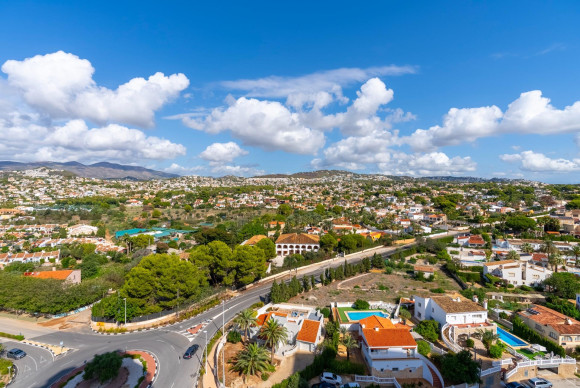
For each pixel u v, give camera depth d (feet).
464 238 522.47
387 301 294.05
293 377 165.58
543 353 202.49
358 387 170.60
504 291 321.93
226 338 228.02
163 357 202.18
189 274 278.87
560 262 361.51
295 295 309.63
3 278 287.07
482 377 171.42
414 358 188.24
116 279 335.88
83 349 213.66
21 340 227.61
